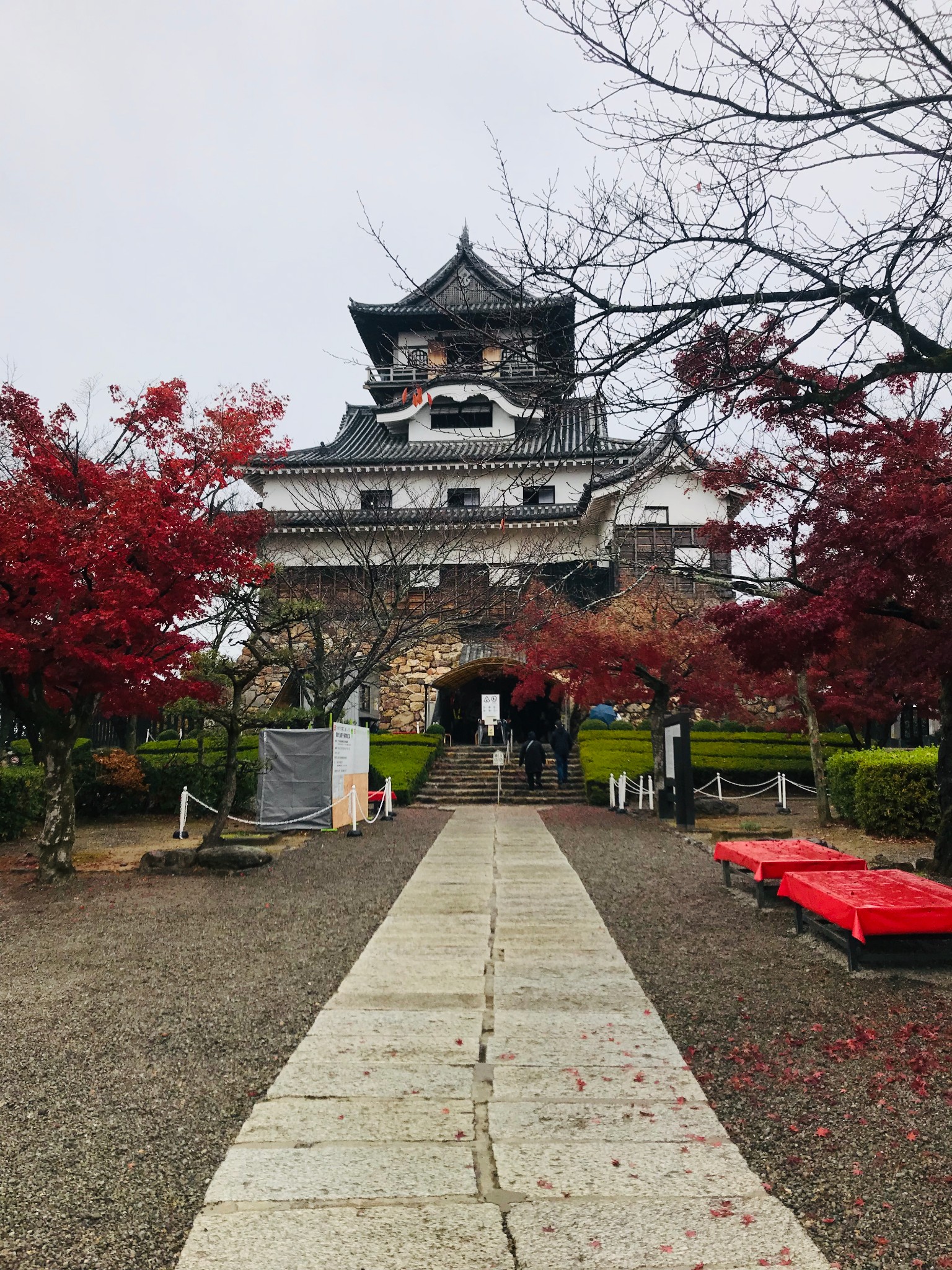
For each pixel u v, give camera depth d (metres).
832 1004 5.54
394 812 19.84
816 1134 3.73
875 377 5.74
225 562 11.23
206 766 18.12
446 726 32.06
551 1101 4.06
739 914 8.35
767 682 19.66
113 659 10.22
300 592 23.17
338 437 35.78
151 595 10.11
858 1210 3.13
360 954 6.97
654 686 18.61
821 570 8.81
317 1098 4.11
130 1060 4.75
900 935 6.47
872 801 13.41
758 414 6.53
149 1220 3.15
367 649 25.12
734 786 22.66
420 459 29.81
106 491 10.71
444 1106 4.00
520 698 22.59
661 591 18.97
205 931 7.93
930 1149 3.58
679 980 6.12
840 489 8.92
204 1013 5.54
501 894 9.55
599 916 8.34
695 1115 3.90
